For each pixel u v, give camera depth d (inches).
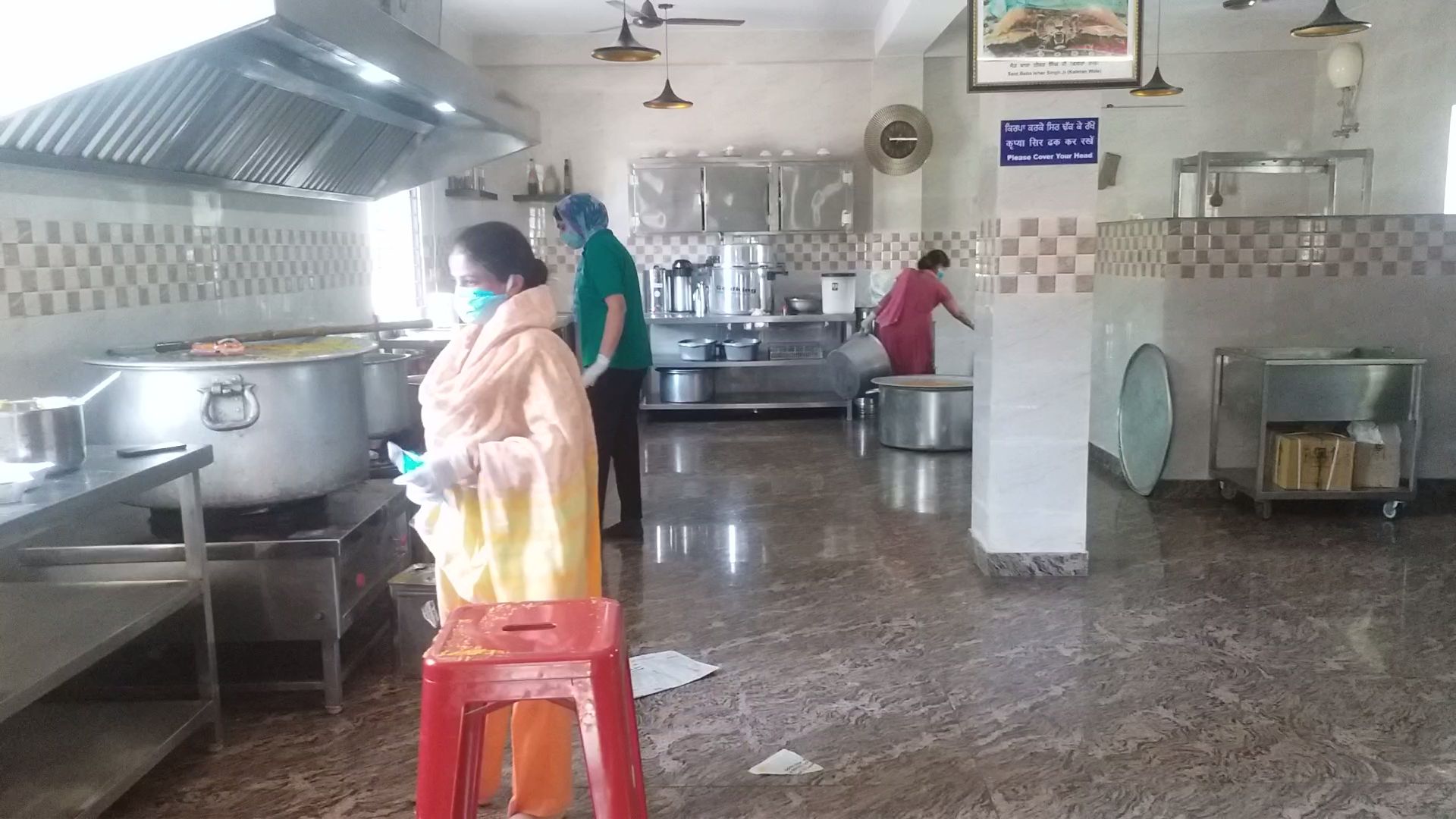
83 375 119.6
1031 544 164.9
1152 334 218.7
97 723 103.2
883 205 331.6
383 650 135.0
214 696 108.0
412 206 251.9
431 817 68.9
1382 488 200.4
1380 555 175.8
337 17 99.9
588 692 68.5
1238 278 212.5
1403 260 210.1
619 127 325.7
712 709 117.9
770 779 102.2
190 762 106.5
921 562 172.7
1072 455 162.4
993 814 95.4
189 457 100.8
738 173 314.7
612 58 229.6
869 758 106.1
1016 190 157.5
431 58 128.0
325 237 191.0
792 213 316.8
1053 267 158.6
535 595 85.5
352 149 162.7
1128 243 230.5
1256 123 319.0
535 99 323.9
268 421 109.0
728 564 172.4
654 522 200.2
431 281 267.3
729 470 246.4
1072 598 154.0
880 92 322.0
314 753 108.2
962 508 208.1
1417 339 211.5
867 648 135.6
